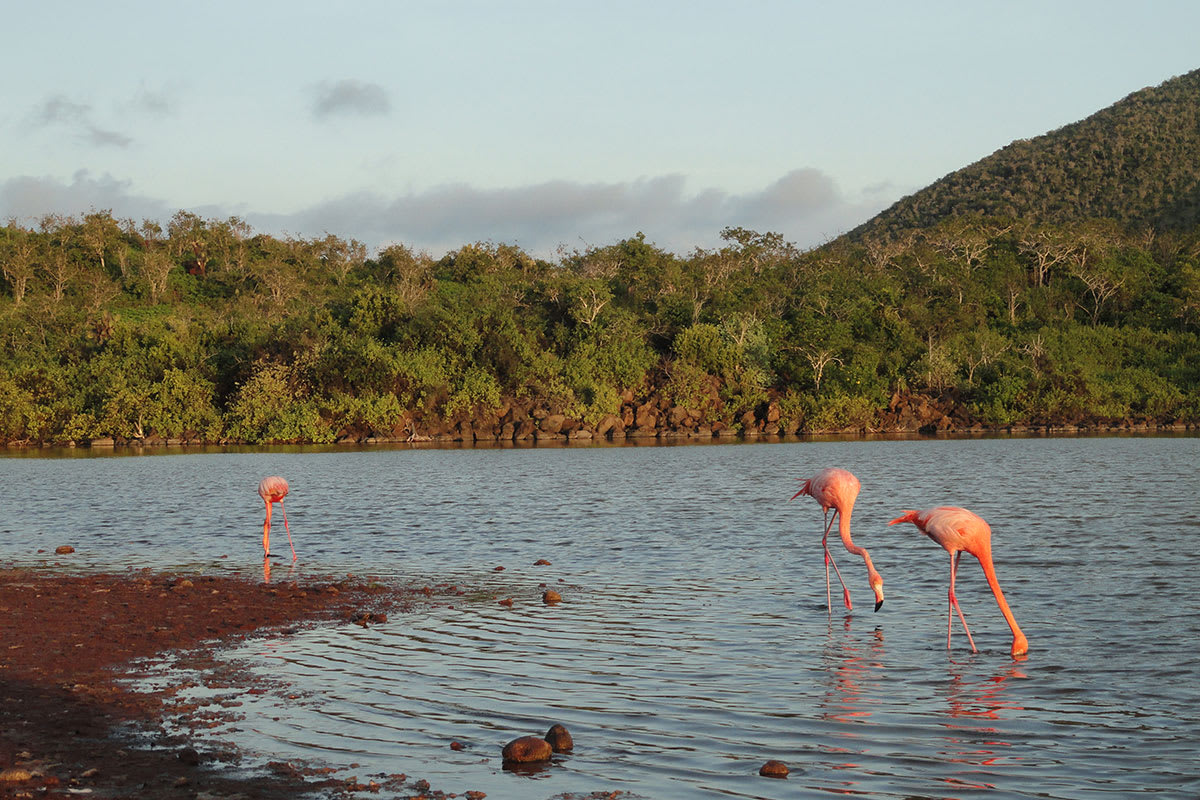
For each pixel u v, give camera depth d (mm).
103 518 29516
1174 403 94562
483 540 24219
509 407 90500
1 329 101938
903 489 36625
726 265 127062
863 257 144750
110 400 82250
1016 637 12781
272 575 19422
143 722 10203
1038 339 103062
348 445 82438
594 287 101312
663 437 90000
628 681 11695
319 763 8984
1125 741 9461
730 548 22500
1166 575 18062
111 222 150000
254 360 90812
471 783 8492
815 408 92000
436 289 128000
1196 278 117375
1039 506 29906
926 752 9211
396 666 12438
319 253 154125
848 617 15172
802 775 8641
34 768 8758
